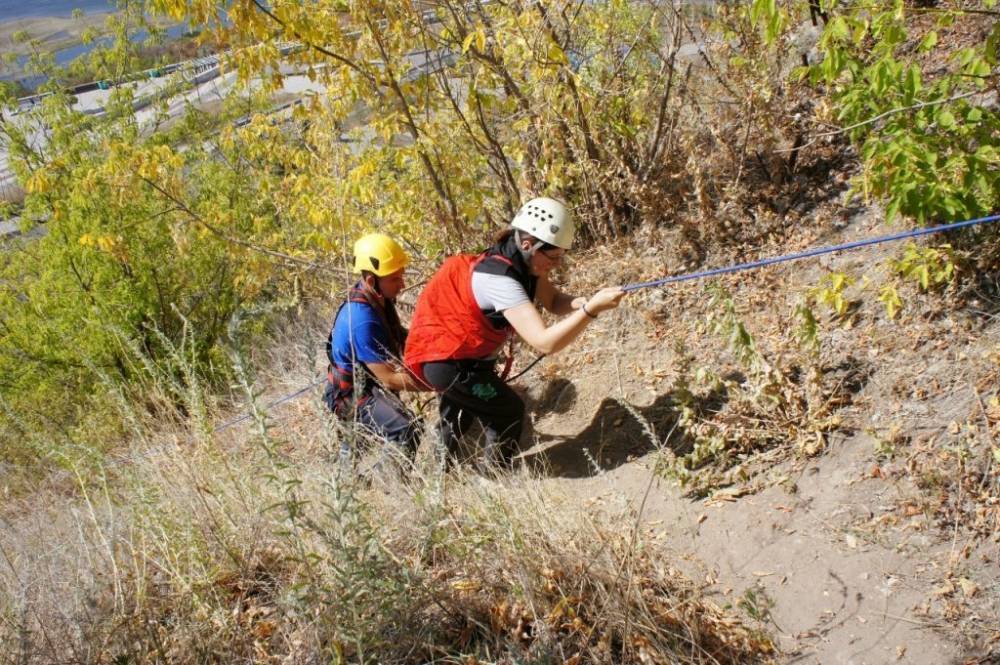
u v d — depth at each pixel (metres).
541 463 4.56
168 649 3.16
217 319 9.36
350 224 5.89
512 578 3.26
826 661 3.10
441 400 4.40
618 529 3.71
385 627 3.02
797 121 5.49
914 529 3.41
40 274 10.38
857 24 3.85
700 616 3.28
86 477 4.35
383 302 4.51
